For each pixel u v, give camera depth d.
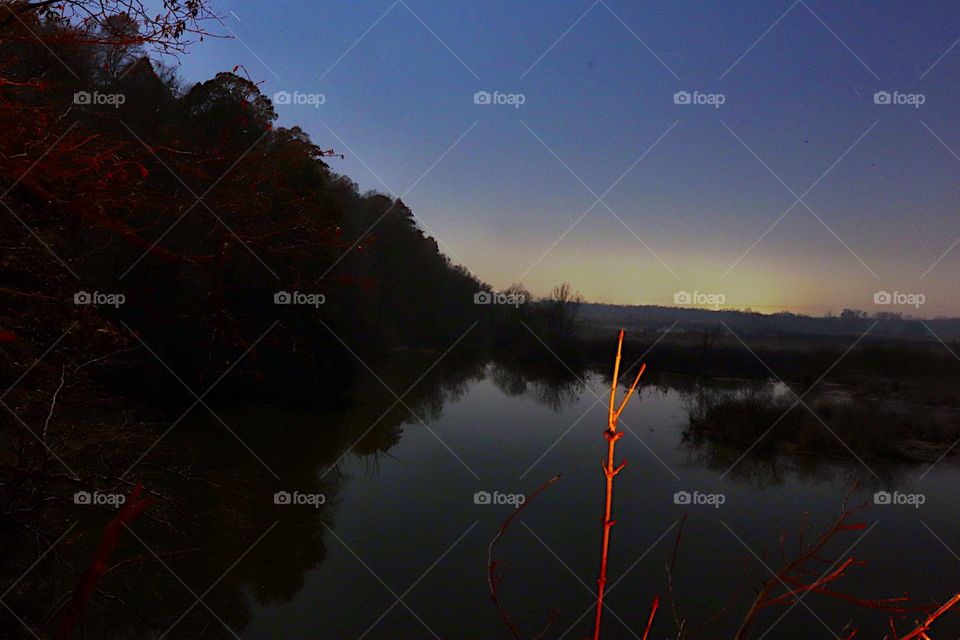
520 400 30.36
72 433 6.36
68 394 5.77
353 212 21.72
